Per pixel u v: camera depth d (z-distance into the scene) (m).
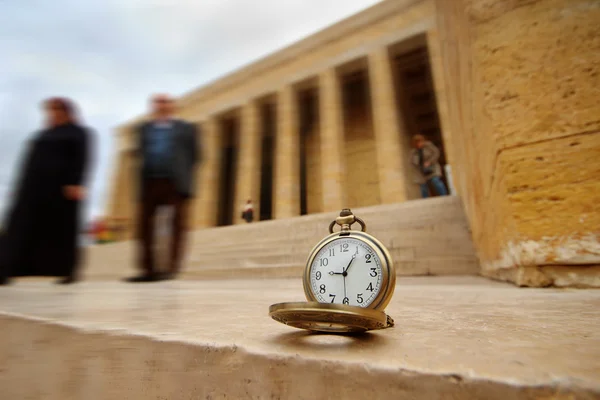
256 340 0.82
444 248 5.05
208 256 7.92
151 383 0.82
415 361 0.63
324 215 7.91
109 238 17.61
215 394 0.74
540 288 2.30
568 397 0.48
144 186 4.91
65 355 0.97
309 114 23.31
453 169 13.16
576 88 2.41
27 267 4.25
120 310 1.47
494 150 2.69
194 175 5.24
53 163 4.26
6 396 1.06
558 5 2.59
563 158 2.36
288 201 18.39
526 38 2.66
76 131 4.43
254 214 19.86
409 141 19.25
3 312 1.29
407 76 20.27
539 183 2.41
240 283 4.36
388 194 15.58
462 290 2.36
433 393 0.56
